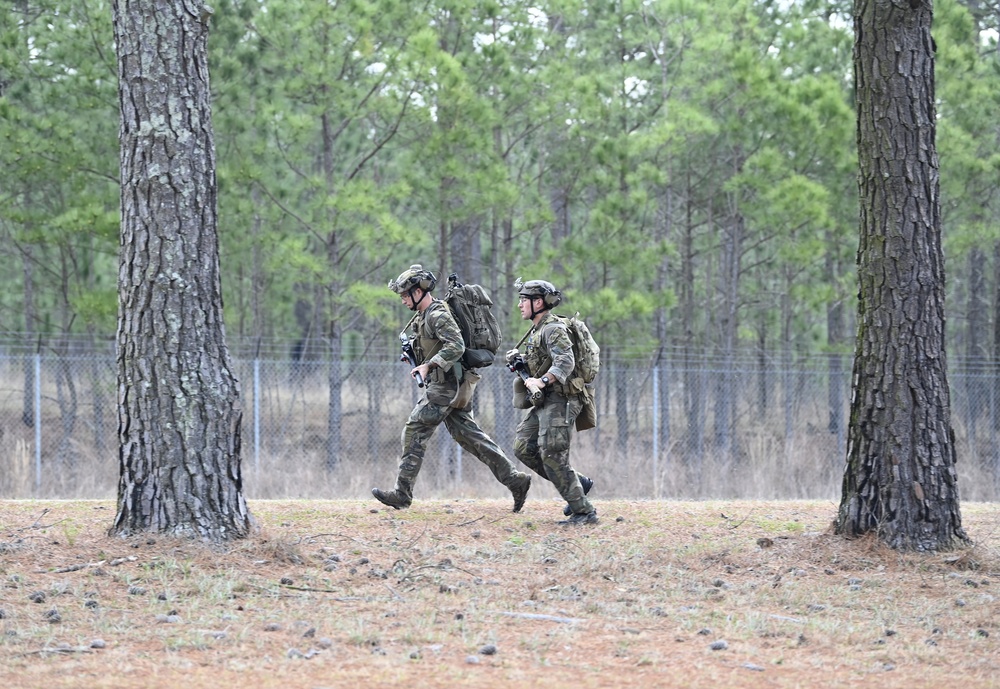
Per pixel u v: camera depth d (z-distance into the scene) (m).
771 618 15.42
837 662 13.39
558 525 20.77
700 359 46.94
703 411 40.56
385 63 41.16
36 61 42.75
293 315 67.38
